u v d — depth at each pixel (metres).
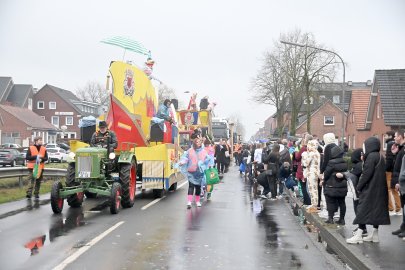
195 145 14.05
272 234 10.11
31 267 7.04
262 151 19.09
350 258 8.00
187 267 7.23
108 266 7.18
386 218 8.52
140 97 16.41
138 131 15.62
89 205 13.98
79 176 12.41
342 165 10.41
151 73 18.42
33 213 12.27
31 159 15.34
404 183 9.08
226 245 8.88
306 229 10.86
